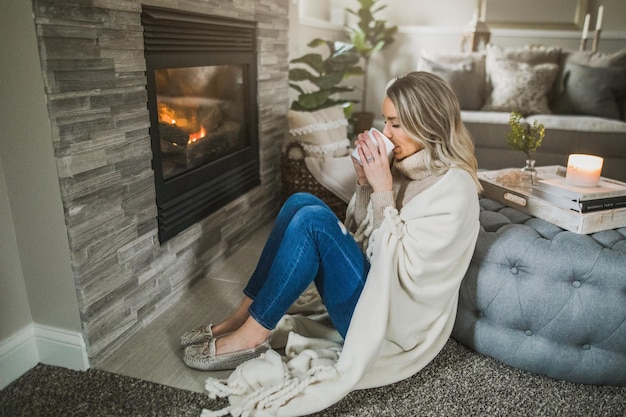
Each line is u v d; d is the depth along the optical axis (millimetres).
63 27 1236
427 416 1307
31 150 1291
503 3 4359
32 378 1447
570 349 1407
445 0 4492
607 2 4133
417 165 1305
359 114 4398
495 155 3363
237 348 1443
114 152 1470
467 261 1380
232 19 2145
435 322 1439
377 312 1253
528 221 1572
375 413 1312
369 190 1458
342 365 1277
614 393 1404
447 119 1255
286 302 1356
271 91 2662
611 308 1330
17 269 1428
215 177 2156
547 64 3674
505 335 1485
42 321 1479
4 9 1188
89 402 1345
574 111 3533
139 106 1562
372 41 4395
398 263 1285
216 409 1322
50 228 1356
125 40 1464
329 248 1304
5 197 1366
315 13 4449
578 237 1423
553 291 1376
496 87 3678
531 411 1330
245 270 2176
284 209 1477
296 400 1264
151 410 1316
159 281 1777
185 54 1818
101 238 1455
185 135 1909
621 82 3416
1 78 1251
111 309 1534
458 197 1247
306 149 2559
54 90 1231
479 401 1364
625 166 3148
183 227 1913
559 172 1851
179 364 1511
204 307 1854
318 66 3271
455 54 3871
